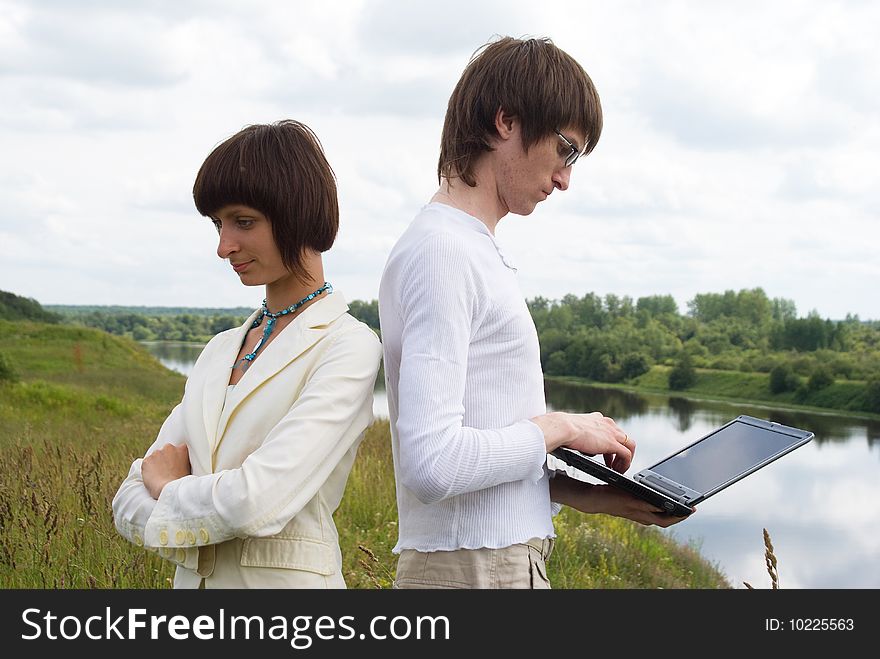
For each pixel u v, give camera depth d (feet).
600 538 24.76
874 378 305.94
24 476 15.47
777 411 301.22
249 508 5.48
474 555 6.00
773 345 396.57
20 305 246.88
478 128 6.29
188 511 5.59
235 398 6.05
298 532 5.93
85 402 49.34
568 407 266.57
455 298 5.72
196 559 5.83
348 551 16.60
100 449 19.93
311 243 6.08
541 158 6.25
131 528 5.94
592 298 428.15
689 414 261.03
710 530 75.25
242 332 6.52
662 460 7.13
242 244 5.97
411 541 6.24
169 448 6.22
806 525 101.04
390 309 6.35
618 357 380.37
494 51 6.38
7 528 12.72
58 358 120.67
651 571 23.81
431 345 5.63
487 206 6.39
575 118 6.25
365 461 27.02
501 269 6.13
